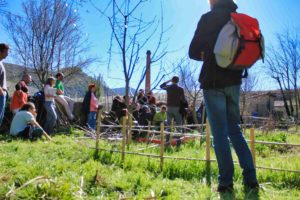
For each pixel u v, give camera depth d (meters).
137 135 8.60
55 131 10.16
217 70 3.54
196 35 3.57
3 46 6.43
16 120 8.27
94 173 4.09
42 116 10.02
